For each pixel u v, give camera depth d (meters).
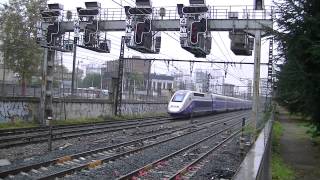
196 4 28.88
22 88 49.22
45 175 13.81
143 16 30.44
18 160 16.83
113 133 30.47
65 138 25.31
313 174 16.02
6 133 25.59
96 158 18.50
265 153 10.77
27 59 48.59
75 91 64.06
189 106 57.78
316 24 15.76
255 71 25.84
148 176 15.17
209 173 16.58
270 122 27.08
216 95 74.75
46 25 34.09
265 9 26.55
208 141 28.89
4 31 48.97
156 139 28.19
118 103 51.28
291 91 17.81
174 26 30.84
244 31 27.36
